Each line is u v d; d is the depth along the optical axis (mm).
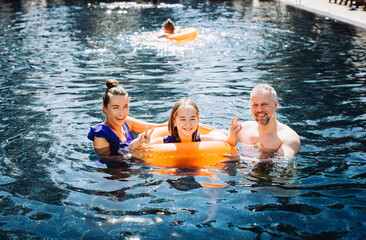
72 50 8992
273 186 2857
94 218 2416
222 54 8523
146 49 9117
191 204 2592
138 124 4117
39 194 2740
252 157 3469
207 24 13148
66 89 5773
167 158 3342
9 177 3014
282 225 2322
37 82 6188
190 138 3672
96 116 4535
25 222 2373
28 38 10586
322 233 2229
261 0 21938
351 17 14031
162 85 5977
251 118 4473
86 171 3141
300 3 19047
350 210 2477
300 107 4855
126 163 3322
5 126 4203
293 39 10266
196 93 5523
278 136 3758
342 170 3115
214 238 2199
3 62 7695
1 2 21594
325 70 6926
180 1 21594
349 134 3924
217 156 3395
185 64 7535
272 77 6473
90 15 15820
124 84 6051
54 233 2256
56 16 15555
